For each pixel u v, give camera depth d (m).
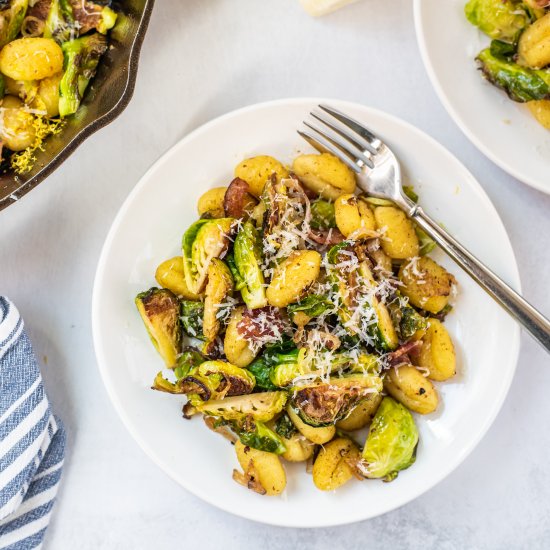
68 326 0.76
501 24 0.71
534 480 0.76
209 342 0.70
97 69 0.73
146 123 0.76
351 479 0.72
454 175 0.72
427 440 0.72
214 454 0.72
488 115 0.73
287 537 0.76
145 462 0.76
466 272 0.70
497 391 0.71
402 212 0.71
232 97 0.76
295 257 0.68
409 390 0.70
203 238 0.70
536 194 0.75
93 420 0.76
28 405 0.73
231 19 0.76
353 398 0.68
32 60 0.70
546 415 0.76
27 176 0.71
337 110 0.72
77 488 0.76
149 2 0.68
